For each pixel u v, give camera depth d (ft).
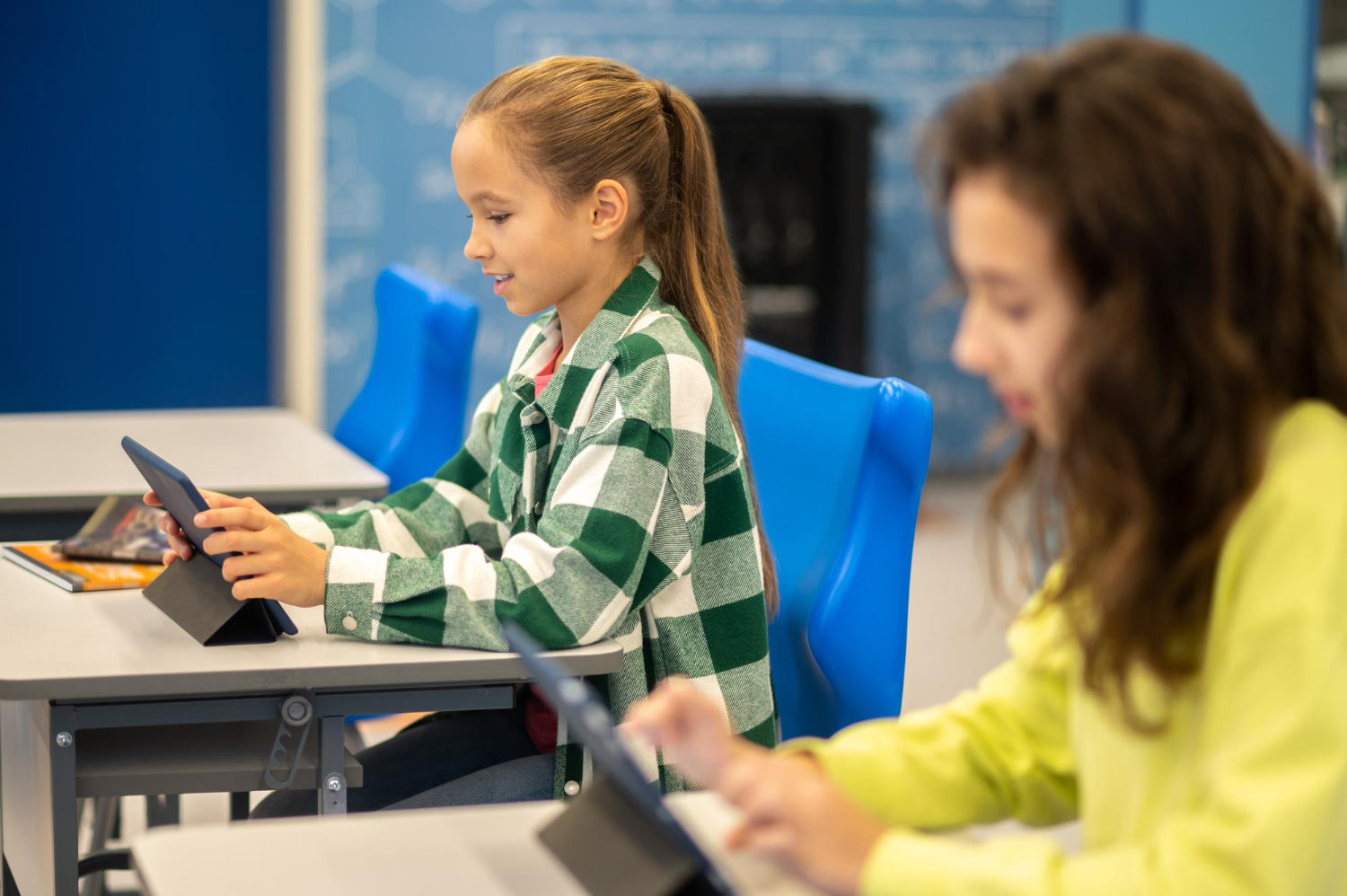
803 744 3.28
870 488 5.42
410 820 3.34
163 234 18.61
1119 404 2.45
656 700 2.81
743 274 18.26
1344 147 15.29
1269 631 2.42
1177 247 2.42
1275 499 2.47
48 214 18.20
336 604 4.84
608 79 5.41
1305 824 2.33
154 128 18.37
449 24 17.78
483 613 4.82
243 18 18.42
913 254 19.44
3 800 5.78
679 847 2.77
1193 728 2.64
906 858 2.57
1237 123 2.48
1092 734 2.88
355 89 17.63
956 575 14.79
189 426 9.14
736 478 5.28
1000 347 2.58
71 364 18.57
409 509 6.02
